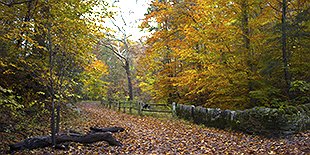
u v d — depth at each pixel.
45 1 8.92
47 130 10.44
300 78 12.53
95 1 10.34
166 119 15.70
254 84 12.70
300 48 12.09
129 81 31.11
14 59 9.20
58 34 9.26
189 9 16.12
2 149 7.36
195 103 18.59
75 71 11.74
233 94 13.87
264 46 12.59
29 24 8.20
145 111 19.84
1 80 9.44
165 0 18.72
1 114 9.64
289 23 12.00
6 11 8.51
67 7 9.38
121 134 10.83
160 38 18.23
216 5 13.84
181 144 8.81
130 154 7.70
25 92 10.62
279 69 12.30
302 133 9.07
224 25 12.95
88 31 10.29
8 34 8.12
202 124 13.20
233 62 13.16
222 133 10.78
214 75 13.25
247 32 13.06
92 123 14.27
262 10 13.19
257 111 10.09
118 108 25.67
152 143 9.14
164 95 21.16
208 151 7.73
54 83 9.45
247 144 8.45
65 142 8.36
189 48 15.38
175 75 19.61
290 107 9.66
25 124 10.11
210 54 13.61
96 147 8.41
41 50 10.37
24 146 7.56
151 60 21.33
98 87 24.75
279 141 8.55
